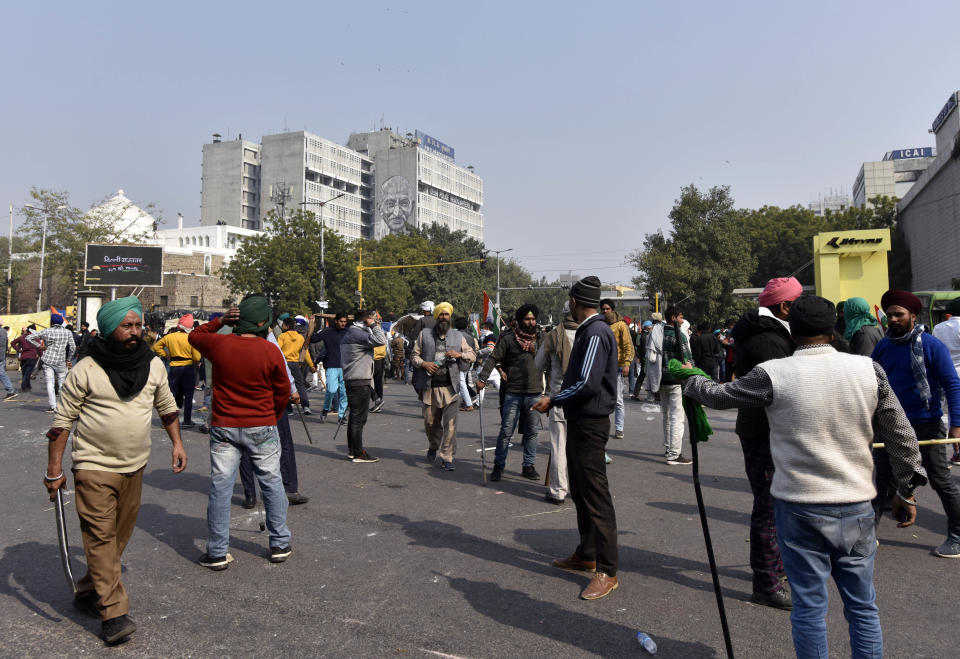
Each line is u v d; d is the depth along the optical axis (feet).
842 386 8.19
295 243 150.92
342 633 10.75
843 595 8.29
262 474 13.99
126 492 11.18
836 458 8.11
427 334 23.98
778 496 8.39
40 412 37.78
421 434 30.96
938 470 14.46
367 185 519.60
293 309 143.33
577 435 12.89
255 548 15.07
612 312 25.89
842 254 60.03
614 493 19.93
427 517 17.48
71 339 38.91
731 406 8.95
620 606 11.87
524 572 13.58
